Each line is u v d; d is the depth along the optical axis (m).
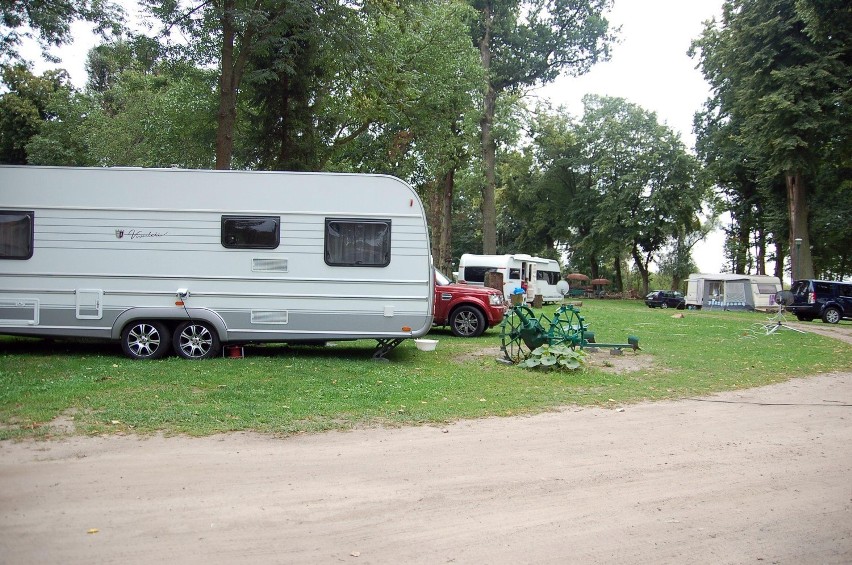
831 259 42.16
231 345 10.30
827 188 34.53
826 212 35.75
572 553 3.70
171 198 9.89
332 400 7.47
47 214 9.75
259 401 7.27
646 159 47.97
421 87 20.84
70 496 4.39
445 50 21.53
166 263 9.85
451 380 9.03
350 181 10.12
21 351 10.40
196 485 4.69
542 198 56.31
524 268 30.78
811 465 5.49
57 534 3.77
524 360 10.59
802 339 16.73
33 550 3.55
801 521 4.22
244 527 3.96
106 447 5.56
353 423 6.64
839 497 4.68
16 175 9.75
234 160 17.62
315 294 10.05
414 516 4.22
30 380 7.86
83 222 9.78
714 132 40.44
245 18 13.10
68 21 13.52
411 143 23.45
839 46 26.98
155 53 15.05
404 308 10.15
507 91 35.06
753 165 35.25
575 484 4.92
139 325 9.84
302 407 7.08
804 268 31.78
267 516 4.15
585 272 65.38
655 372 10.48
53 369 8.63
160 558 3.51
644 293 53.47
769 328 19.72
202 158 20.14
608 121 50.50
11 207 9.72
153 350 9.90
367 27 15.87
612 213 49.31
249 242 9.98
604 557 3.65
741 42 29.55
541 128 34.22
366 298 10.12
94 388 7.57
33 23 13.06
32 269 9.72
